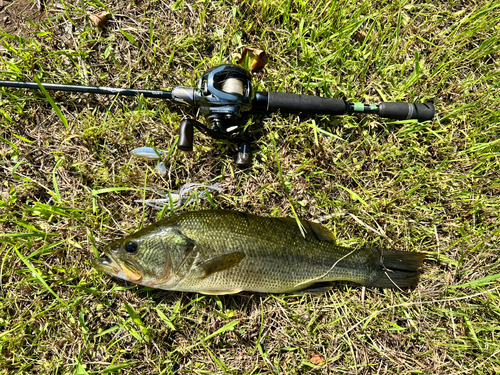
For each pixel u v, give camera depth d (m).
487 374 0.52
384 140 0.56
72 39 0.54
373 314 0.50
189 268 0.46
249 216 0.47
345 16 0.57
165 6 0.56
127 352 0.50
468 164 0.56
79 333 0.50
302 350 0.52
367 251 0.50
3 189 0.52
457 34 0.58
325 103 0.51
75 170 0.53
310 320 0.52
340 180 0.56
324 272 0.49
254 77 0.55
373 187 0.56
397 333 0.54
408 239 0.55
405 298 0.54
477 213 0.56
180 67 0.55
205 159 0.54
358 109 0.52
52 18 0.54
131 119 0.53
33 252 0.49
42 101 0.53
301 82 0.56
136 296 0.51
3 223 0.51
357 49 0.57
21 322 0.49
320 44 0.56
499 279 0.54
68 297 0.51
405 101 0.57
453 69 0.58
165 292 0.51
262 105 0.50
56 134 0.53
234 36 0.55
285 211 0.54
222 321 0.51
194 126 0.49
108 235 0.52
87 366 0.50
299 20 0.56
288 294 0.52
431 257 0.55
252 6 0.55
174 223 0.46
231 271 0.46
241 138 0.52
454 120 0.57
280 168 0.51
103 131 0.52
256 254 0.46
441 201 0.56
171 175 0.54
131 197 0.53
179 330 0.51
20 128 0.53
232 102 0.46
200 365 0.51
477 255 0.55
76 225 0.52
